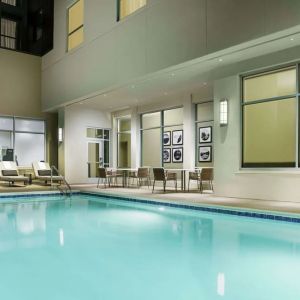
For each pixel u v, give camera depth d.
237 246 4.86
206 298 2.94
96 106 15.03
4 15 16.73
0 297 2.96
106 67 11.69
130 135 15.40
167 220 6.97
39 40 16.45
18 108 15.44
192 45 8.60
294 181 7.81
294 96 8.02
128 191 11.29
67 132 14.85
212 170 10.24
